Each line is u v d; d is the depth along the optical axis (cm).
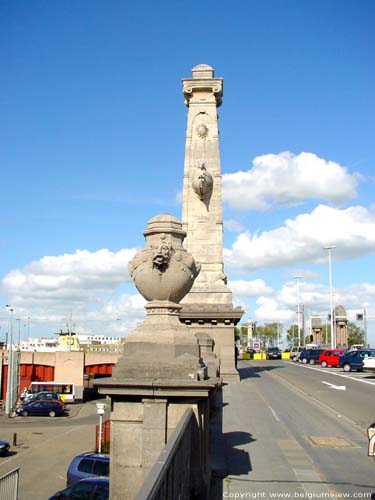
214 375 966
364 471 1037
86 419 5541
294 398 2256
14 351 6594
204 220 3186
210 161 3275
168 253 828
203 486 754
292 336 14275
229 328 2936
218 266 3117
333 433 1457
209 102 3350
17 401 6431
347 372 4269
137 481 752
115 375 775
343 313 9081
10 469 3403
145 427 753
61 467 3469
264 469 1020
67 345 10094
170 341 788
